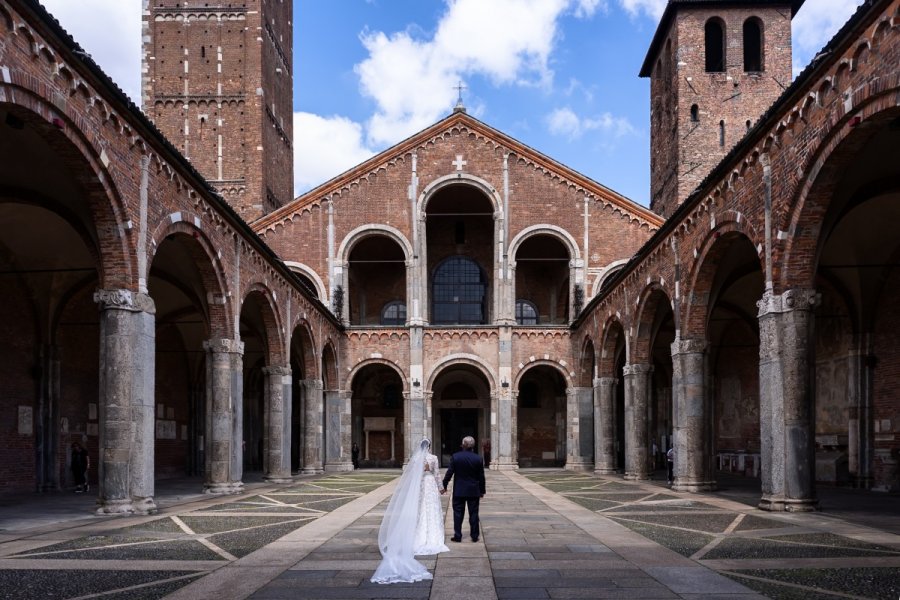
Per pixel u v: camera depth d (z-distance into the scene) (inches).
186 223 855.1
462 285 2105.1
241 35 2107.5
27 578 413.7
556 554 490.9
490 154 1904.5
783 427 716.0
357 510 786.8
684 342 1004.6
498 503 872.9
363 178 1897.1
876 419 1077.1
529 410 2071.9
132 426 711.1
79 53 601.0
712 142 1934.1
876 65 550.3
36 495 1008.9
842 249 1003.3
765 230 743.1
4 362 1018.1
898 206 882.8
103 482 704.4
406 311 1948.8
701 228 928.3
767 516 692.1
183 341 1526.8
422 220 1882.4
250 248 1101.1
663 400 1941.4
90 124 639.1
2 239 939.3
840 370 1148.5
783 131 704.4
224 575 420.8
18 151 677.9
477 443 2058.3
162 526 641.0
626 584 394.9
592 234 1883.6
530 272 2137.1
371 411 2081.7
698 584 394.0
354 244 1884.8
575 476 1519.4
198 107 2090.3
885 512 722.8
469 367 1909.4
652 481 1291.8
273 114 2242.9
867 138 602.2
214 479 1004.6
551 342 1852.9
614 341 1549.0
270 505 846.5
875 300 1080.2
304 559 473.1
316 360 1589.6
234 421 1018.7
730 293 1294.3
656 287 1146.0
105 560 470.9
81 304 1145.4
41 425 1079.6
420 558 476.4
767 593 372.5
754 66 2021.4
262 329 1444.4
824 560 463.5
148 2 2110.0
